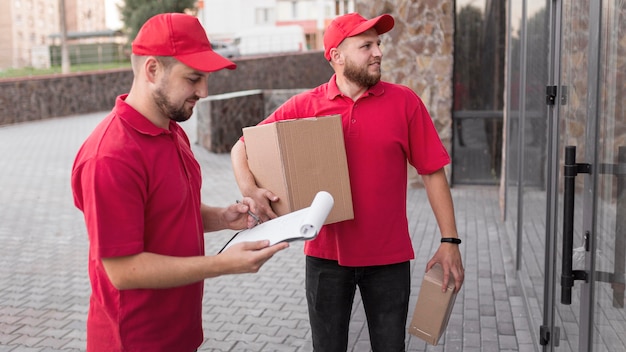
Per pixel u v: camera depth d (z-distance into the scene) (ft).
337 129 8.25
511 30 21.72
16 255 21.43
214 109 42.88
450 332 14.39
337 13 169.58
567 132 10.23
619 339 7.22
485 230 23.27
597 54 8.02
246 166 8.69
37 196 30.63
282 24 169.27
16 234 24.06
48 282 18.69
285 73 90.63
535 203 13.96
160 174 6.47
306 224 6.24
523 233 16.48
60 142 48.21
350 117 8.84
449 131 31.01
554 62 11.67
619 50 7.18
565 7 10.78
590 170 8.21
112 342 6.64
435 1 30.04
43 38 198.70
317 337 9.48
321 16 168.96
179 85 6.31
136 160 6.23
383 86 9.04
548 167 11.91
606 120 7.70
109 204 6.05
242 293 17.35
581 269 8.68
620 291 7.19
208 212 7.82
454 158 31.42
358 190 8.82
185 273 6.20
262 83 85.76
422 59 30.58
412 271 18.79
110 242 6.05
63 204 28.99
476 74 30.71
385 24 8.75
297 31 125.39
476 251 20.68
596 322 8.15
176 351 6.86
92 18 215.92
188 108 6.48
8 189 32.12
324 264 9.23
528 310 14.60
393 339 9.16
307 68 96.02
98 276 6.55
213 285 17.99
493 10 30.17
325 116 8.25
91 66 94.02
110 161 6.07
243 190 8.32
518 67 18.81
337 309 9.30
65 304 16.89
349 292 9.29
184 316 6.90
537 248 13.39
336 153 8.24
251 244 6.26
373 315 9.23
